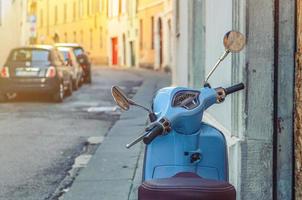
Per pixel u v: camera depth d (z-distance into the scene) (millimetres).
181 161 4910
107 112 16875
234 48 5152
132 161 9625
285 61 5910
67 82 21828
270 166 5984
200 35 11273
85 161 9984
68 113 16688
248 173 5996
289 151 5957
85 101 20469
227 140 6238
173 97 4867
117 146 11000
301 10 5691
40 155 10477
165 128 4613
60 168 9453
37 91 19344
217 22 7488
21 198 7672
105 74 37156
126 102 5062
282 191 5992
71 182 8500
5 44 26109
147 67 45531
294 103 5871
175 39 19250
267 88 5938
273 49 5914
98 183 8234
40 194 7875
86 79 29250
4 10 26047
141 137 4672
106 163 9500
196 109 4809
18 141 11836
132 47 33000
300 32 5695
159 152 4930
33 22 23453
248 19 5898
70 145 11469
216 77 7402
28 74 19312
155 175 4879
